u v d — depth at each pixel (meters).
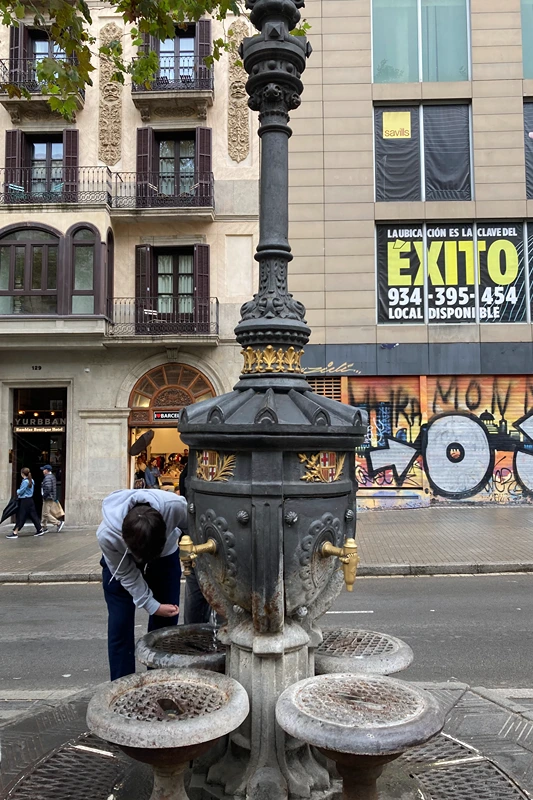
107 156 17.52
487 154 16.86
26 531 15.44
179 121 17.70
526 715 3.47
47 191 17.48
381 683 2.50
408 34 17.39
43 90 5.55
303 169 17.03
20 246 16.53
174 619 3.73
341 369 16.58
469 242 16.95
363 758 2.04
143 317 16.95
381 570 9.45
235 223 17.42
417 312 16.88
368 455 16.61
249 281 17.33
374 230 16.89
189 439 2.71
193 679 2.57
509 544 11.18
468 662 5.26
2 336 16.28
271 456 2.45
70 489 16.61
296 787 2.46
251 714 2.56
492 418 16.52
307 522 2.53
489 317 16.75
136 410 16.92
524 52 17.22
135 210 16.75
